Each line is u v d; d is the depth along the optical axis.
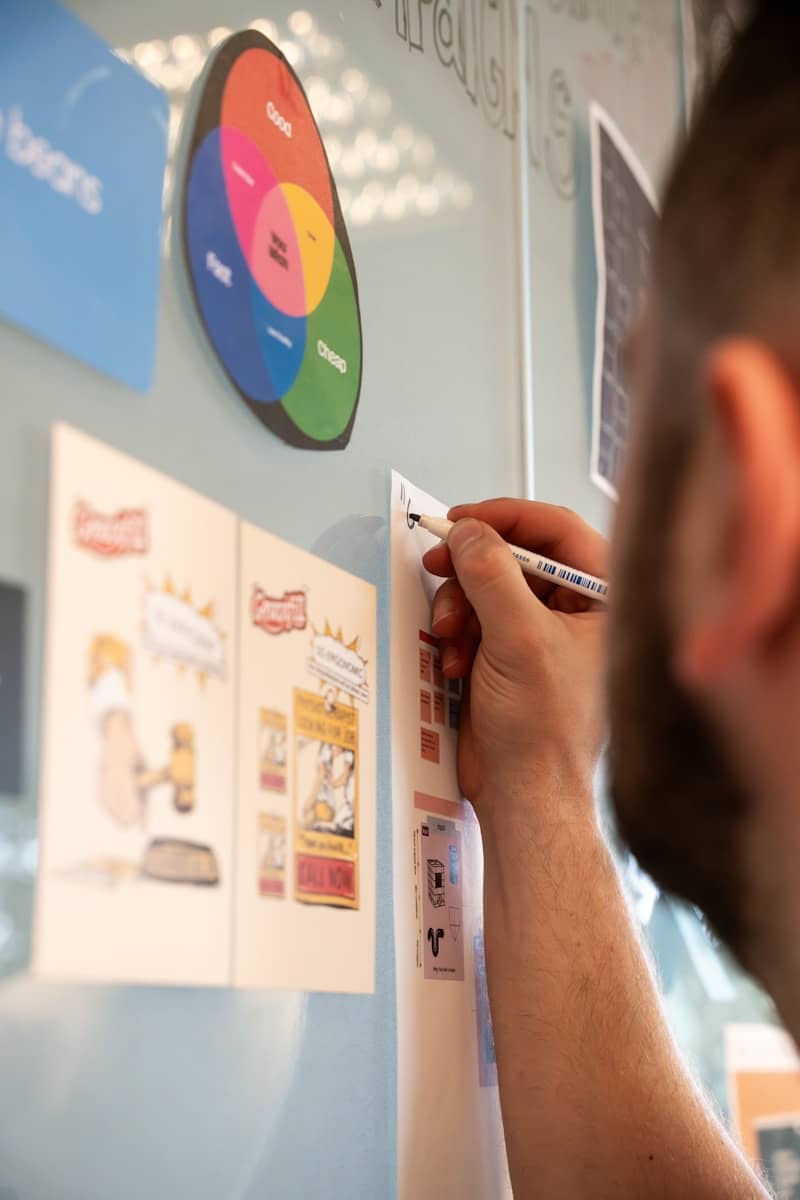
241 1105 0.48
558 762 0.66
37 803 0.39
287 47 0.61
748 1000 1.04
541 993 0.63
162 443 0.48
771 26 0.28
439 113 0.78
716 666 0.24
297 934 0.52
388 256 0.70
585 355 0.98
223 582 0.49
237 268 0.54
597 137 1.04
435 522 0.67
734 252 0.27
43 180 0.42
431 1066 0.63
